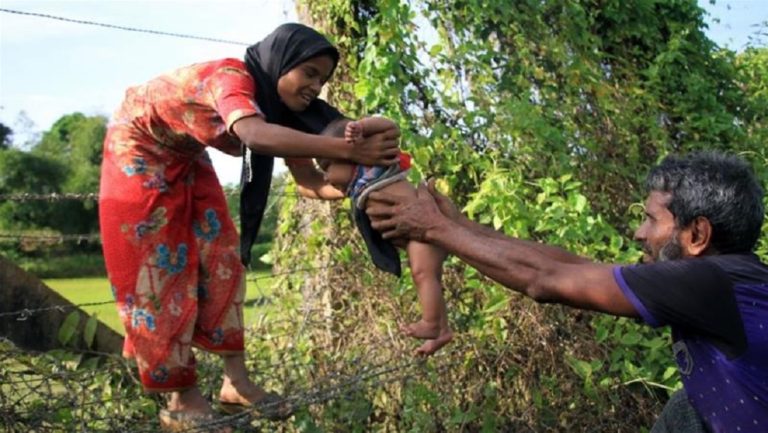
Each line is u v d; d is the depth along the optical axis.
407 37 4.77
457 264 4.72
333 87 5.03
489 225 4.77
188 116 3.33
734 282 2.72
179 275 3.55
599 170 5.41
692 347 2.81
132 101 3.46
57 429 3.59
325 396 4.06
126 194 3.47
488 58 5.06
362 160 3.08
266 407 3.73
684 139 6.29
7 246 28.41
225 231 3.70
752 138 6.43
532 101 5.43
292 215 5.26
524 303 4.71
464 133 4.98
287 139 3.05
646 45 6.38
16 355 3.70
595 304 2.79
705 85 6.37
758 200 2.85
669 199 2.87
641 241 3.00
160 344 3.49
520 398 4.73
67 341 4.08
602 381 4.61
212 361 4.48
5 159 40.41
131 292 3.49
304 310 5.12
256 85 3.34
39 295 4.16
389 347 4.76
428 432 4.54
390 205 3.07
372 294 4.87
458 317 4.70
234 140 3.36
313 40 3.30
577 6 5.70
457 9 5.06
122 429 3.73
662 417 3.16
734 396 2.73
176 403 3.64
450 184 4.75
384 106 4.75
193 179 3.65
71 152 43.81
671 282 2.72
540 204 4.63
